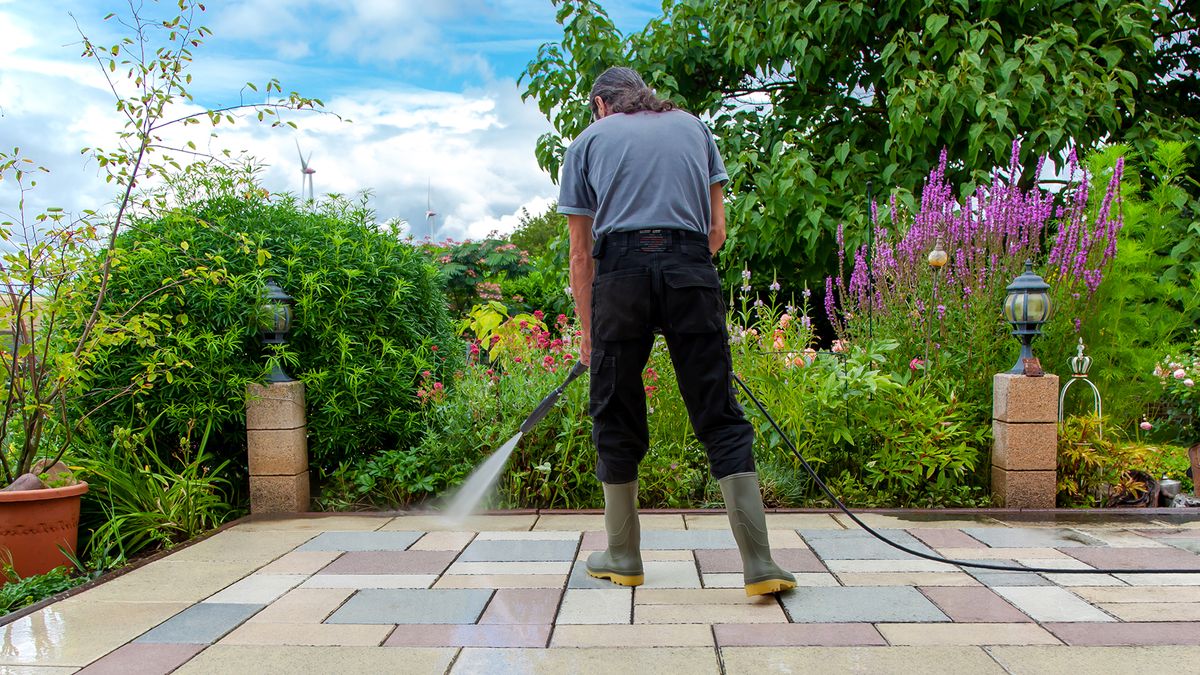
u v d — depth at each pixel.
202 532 3.23
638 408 2.28
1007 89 5.16
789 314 4.15
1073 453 3.46
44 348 3.05
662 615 2.05
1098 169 4.47
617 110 2.30
